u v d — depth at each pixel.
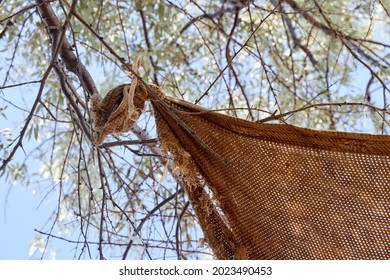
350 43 4.05
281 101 4.03
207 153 2.19
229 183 2.19
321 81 4.12
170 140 2.18
